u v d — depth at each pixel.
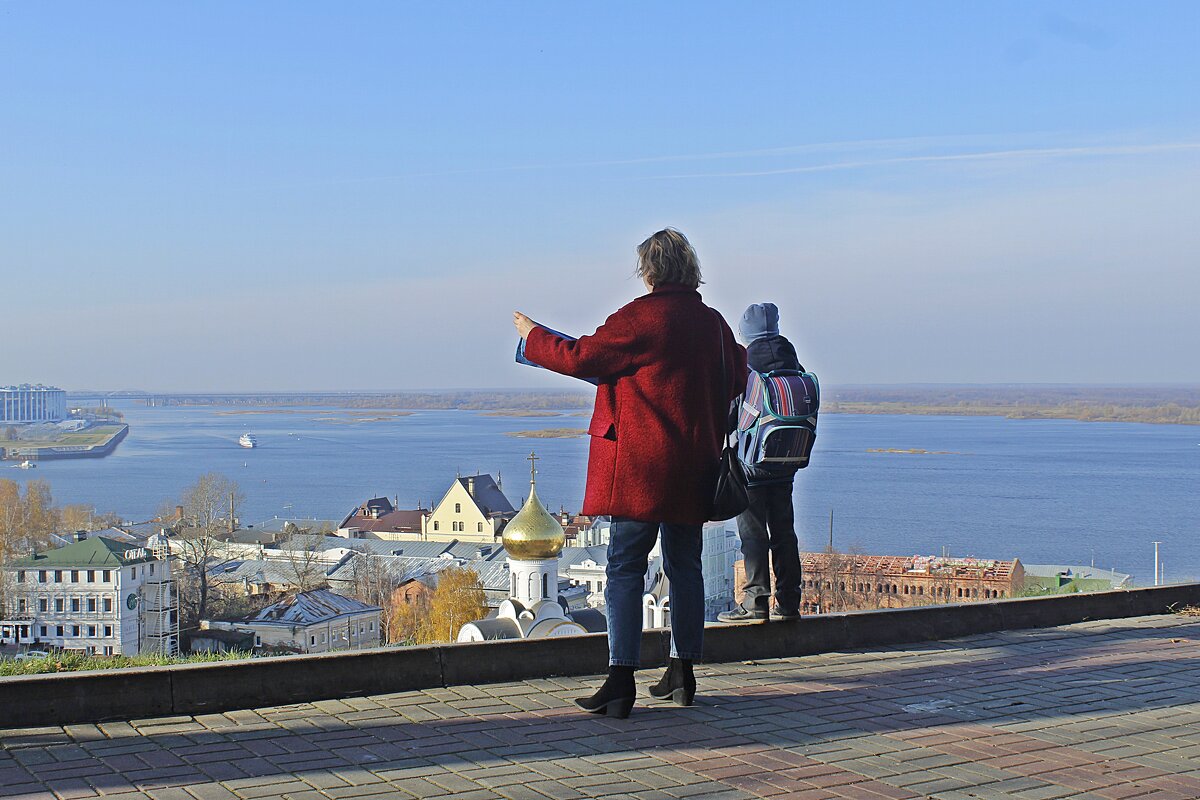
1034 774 5.11
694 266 6.33
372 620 68.88
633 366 6.07
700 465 6.12
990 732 5.82
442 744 5.43
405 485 186.38
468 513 107.31
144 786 4.69
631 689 6.05
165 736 5.50
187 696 5.96
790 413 7.70
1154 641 8.71
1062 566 71.75
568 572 75.00
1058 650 8.28
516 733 5.65
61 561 67.12
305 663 6.29
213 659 8.43
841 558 56.94
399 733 5.61
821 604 54.59
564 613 27.41
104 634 66.44
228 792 4.62
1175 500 139.50
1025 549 94.06
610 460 6.11
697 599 6.35
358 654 6.44
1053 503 136.00
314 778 4.84
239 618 70.25
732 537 73.44
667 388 6.06
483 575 75.94
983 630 9.00
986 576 53.47
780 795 4.74
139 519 133.12
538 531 27.23
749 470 7.84
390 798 4.58
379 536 113.31
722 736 5.66
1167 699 6.65
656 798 4.67
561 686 6.74
